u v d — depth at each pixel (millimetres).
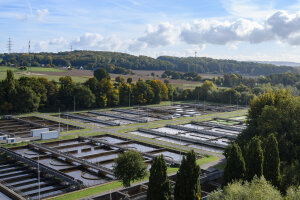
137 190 47844
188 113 134000
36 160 67062
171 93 182625
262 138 56469
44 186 52594
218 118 124312
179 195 35750
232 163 39875
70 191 48938
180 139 88125
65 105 144750
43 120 116125
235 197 31375
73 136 88000
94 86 151875
